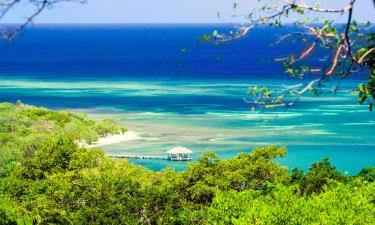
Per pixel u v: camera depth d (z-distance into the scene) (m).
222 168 31.27
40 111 81.25
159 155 68.56
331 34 6.24
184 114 96.75
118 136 79.00
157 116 95.38
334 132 79.00
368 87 7.12
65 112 85.00
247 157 32.72
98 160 34.19
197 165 31.34
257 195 25.12
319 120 87.44
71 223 26.27
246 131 81.00
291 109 96.31
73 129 73.50
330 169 31.09
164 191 27.59
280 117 90.00
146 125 87.25
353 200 20.98
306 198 27.09
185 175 31.11
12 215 25.80
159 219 26.30
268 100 6.74
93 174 30.11
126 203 27.09
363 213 19.95
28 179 32.81
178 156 67.69
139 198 27.05
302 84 6.61
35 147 61.72
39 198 27.81
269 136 77.38
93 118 94.56
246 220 20.25
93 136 74.94
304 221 19.39
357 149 69.44
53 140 35.47
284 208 20.19
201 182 29.70
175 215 26.64
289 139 75.19
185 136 78.69
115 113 99.19
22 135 68.06
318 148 70.12
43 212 27.09
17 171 33.84
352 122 85.69
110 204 26.70
